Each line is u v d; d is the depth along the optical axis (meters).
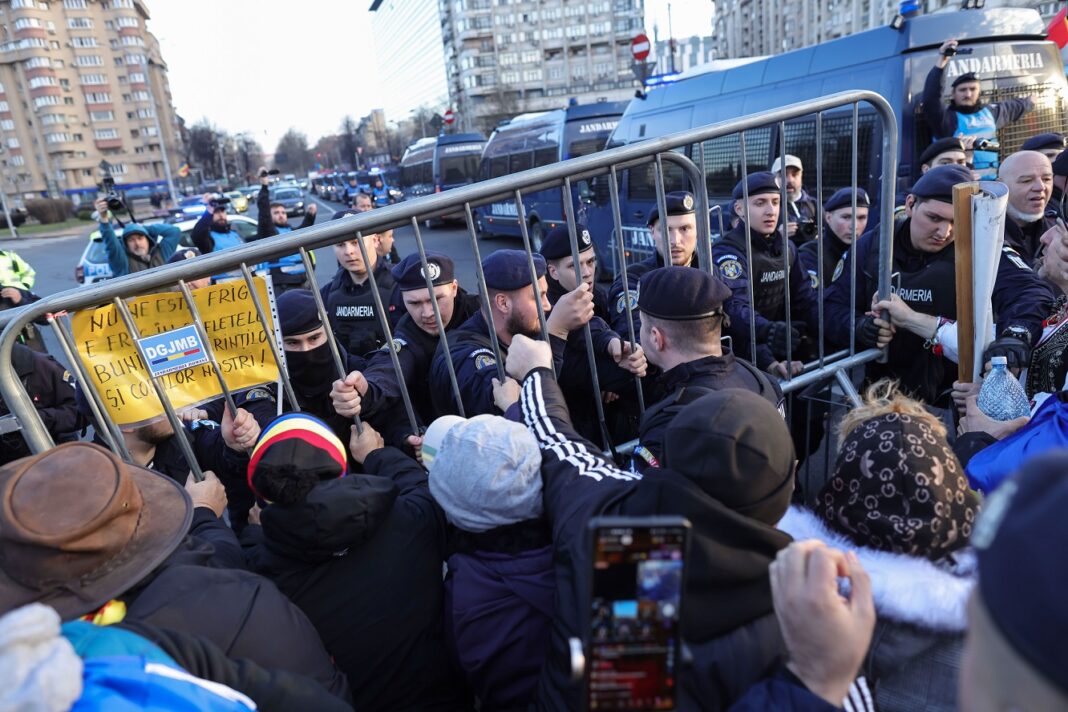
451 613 1.54
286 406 2.42
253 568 1.61
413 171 26.17
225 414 1.95
